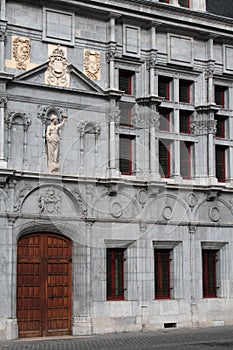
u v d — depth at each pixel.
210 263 43.19
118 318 38.50
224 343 33.03
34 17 37.50
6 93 35.72
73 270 37.62
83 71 38.88
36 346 32.41
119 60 40.16
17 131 36.31
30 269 36.56
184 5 43.53
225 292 42.88
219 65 44.06
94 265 38.03
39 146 36.78
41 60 37.44
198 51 43.28
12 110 36.16
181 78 42.59
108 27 39.84
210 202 42.72
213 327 41.19
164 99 41.66
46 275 36.97
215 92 44.44
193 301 41.25
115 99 39.25
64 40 38.28
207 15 42.53
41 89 37.09
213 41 43.78
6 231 35.44
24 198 36.03
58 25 38.16
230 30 43.78
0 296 35.00
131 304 39.09
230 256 43.28
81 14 39.09
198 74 43.22
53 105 37.34
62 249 37.62
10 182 35.56
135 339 35.06
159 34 41.88
